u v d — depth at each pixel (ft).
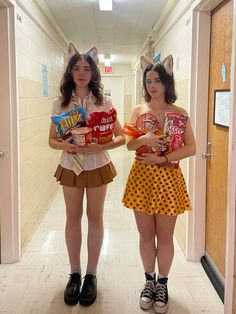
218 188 8.05
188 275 8.45
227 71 7.29
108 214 13.43
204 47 8.63
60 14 13.87
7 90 8.46
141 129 6.68
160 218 6.79
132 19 14.69
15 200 8.96
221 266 7.82
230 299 6.02
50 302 7.27
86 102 7.01
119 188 17.75
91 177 7.06
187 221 9.21
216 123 8.04
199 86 8.73
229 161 5.84
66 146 6.83
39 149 12.23
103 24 15.67
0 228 8.92
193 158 8.98
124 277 8.36
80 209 7.44
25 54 9.84
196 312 6.97
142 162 6.60
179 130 6.52
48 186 14.34
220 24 7.80
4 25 8.30
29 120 10.46
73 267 7.57
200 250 9.20
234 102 5.64
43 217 12.94
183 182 6.84
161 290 7.04
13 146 8.76
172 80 6.73
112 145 7.01
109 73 30.68
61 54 18.54
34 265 8.93
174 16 11.27
